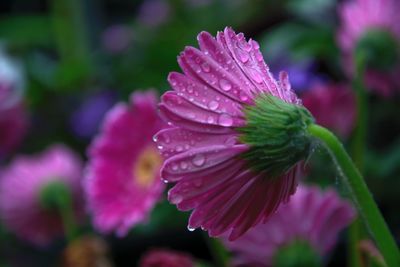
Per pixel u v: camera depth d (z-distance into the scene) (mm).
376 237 526
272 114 527
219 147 516
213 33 1572
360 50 809
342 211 686
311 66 1135
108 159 749
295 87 1069
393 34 806
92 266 862
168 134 515
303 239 679
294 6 1233
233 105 523
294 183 538
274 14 1304
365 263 657
